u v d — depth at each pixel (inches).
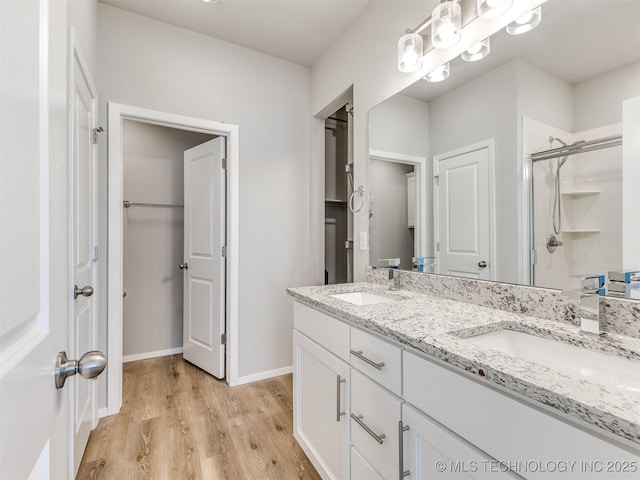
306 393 60.3
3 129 14.0
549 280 42.4
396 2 68.0
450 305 50.4
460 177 56.0
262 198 99.3
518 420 24.4
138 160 114.8
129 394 87.9
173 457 62.7
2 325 13.6
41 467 18.2
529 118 45.5
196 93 88.6
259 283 99.0
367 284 74.1
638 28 35.4
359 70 80.7
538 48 44.2
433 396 32.2
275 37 90.8
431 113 61.2
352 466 45.9
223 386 93.4
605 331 35.3
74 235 51.7
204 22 84.5
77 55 52.6
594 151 38.5
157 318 117.9
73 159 51.1
